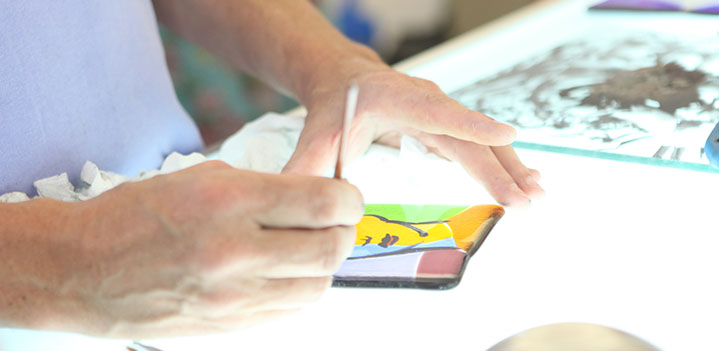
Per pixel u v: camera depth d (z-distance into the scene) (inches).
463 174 22.4
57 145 23.2
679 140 21.6
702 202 18.8
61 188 21.9
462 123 21.2
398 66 32.4
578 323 14.1
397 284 15.8
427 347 14.7
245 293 15.0
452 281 15.7
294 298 15.4
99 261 15.2
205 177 14.6
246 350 15.4
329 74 26.4
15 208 16.9
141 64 26.9
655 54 28.7
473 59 31.6
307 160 22.5
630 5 34.6
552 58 30.2
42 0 22.4
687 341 13.9
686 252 16.7
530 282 16.3
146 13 28.0
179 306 15.2
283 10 30.3
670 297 15.3
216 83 65.4
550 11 36.8
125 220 15.0
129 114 25.9
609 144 22.0
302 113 28.0
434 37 84.4
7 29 21.6
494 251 17.7
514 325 15.0
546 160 22.0
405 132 24.3
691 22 31.8
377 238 18.0
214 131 66.4
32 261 15.8
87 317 16.0
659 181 20.1
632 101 24.7
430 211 19.5
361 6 79.4
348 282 16.0
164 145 27.7
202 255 14.2
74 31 23.5
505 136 20.7
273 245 14.4
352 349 14.9
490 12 86.0
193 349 15.7
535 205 19.7
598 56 29.5
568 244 17.6
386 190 21.6
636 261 16.6
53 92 22.9
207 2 31.4
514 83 28.1
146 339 16.1
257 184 14.3
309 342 15.3
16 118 22.1
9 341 16.5
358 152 24.3
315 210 14.3
